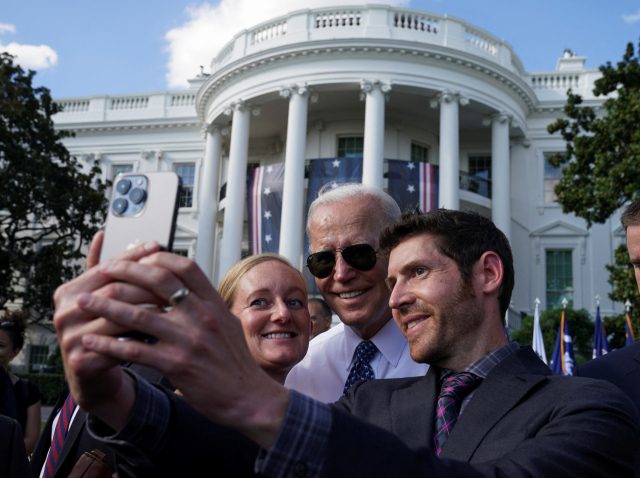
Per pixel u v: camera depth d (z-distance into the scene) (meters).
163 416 1.24
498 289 1.89
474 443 1.57
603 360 3.45
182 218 26.39
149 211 1.02
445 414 1.75
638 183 13.11
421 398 1.87
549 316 18.59
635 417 1.55
